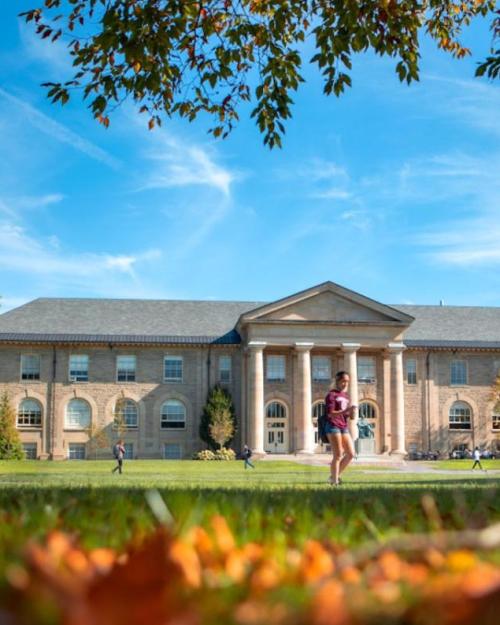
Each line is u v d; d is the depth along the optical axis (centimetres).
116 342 6469
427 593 186
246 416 6388
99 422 6462
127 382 6538
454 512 483
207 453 6172
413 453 6700
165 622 158
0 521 381
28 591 165
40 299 6862
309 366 6294
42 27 1502
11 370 6438
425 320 7112
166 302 7050
